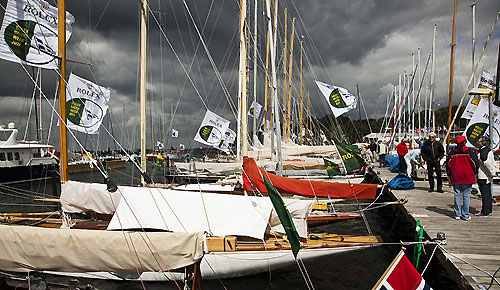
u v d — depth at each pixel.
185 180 18.50
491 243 6.52
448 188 13.06
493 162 8.38
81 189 7.48
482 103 11.27
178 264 4.58
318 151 19.27
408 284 4.52
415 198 11.09
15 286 5.49
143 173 7.52
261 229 6.54
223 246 6.52
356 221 13.04
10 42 6.42
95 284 7.34
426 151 12.28
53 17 7.12
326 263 8.46
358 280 7.64
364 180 17.64
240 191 11.95
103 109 10.10
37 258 4.66
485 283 4.87
